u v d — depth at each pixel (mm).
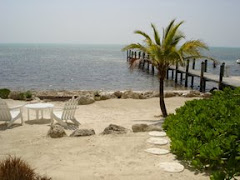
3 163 4148
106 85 26109
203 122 6484
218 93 10703
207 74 24359
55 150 6355
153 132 7781
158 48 10562
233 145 4840
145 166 5340
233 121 6027
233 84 19047
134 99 15617
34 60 61188
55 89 22828
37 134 7871
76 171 5121
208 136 5520
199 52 10828
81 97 14297
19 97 14828
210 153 4801
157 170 5121
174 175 4891
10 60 58688
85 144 6750
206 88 25781
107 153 6102
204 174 4895
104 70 40438
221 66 19812
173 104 14422
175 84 28172
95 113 12172
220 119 6645
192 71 26609
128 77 32625
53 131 7465
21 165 4074
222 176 3977
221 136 5492
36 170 5160
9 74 32250
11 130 8508
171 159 5711
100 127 9305
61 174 4977
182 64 10727
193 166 5164
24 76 30953
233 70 44031
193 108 8023
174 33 10383
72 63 54531
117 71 39281
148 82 28688
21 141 7148
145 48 10938
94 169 5219
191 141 5371
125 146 6543
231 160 4508
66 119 9445
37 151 6305
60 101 15055
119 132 7672
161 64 11031
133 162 5559
